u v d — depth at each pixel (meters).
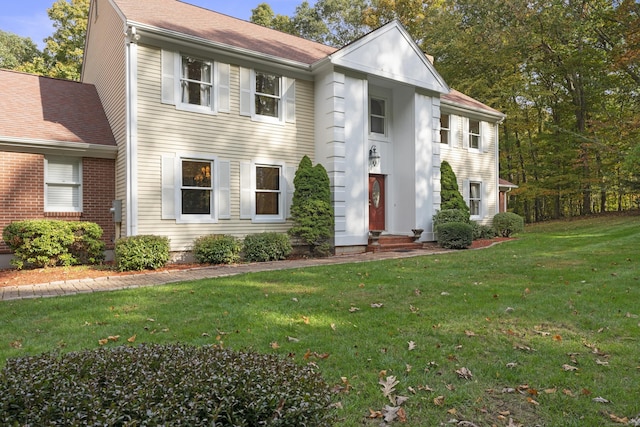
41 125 10.23
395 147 14.70
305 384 2.02
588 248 11.28
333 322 4.78
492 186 18.41
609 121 19.56
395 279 7.30
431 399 3.01
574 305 5.38
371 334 4.35
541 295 5.95
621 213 22.86
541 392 3.10
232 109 11.10
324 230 11.51
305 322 4.78
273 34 14.80
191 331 4.46
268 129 11.71
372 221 14.19
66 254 9.27
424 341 4.15
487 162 18.19
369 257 11.02
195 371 2.01
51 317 5.07
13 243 8.73
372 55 12.65
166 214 10.05
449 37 24.38
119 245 8.75
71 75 22.11
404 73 13.52
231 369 2.03
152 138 9.90
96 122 11.24
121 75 10.32
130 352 2.34
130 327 4.63
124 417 1.67
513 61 22.45
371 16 28.77
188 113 10.41
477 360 3.68
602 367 3.51
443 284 6.82
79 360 2.20
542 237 15.59
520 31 21.16
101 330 4.54
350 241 12.27
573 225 20.41
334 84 11.97
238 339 4.21
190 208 10.52
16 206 9.55
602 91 21.98
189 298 5.96
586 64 21.69
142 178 9.75
